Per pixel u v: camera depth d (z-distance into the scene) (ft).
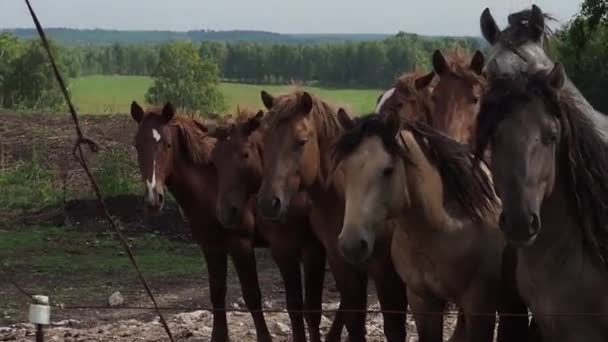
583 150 20.75
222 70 176.24
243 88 166.09
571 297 20.83
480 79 29.78
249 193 32.71
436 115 29.91
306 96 29.09
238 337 35.27
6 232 54.70
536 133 19.74
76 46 219.41
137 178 62.54
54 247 51.57
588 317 20.61
